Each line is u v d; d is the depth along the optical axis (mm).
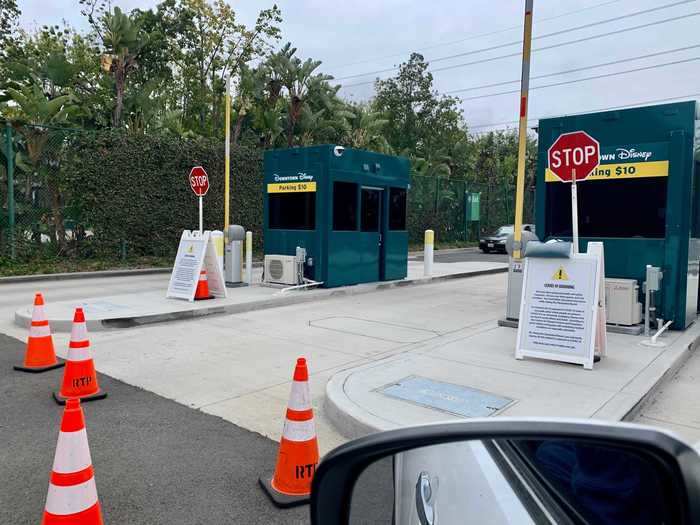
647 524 1120
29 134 14961
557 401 4820
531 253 6328
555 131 8508
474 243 32156
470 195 32250
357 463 1599
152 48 28578
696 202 8203
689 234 7676
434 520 1459
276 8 29875
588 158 6465
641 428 1145
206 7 29359
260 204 20266
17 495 3449
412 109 39844
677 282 7680
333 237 11852
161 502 3418
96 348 7141
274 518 3270
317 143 29250
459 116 44000
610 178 8086
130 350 7051
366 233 12773
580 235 8484
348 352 7059
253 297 10516
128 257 16828
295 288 11484
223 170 19000
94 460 3963
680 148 7488
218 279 10320
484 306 10742
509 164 45844
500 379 5461
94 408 4984
